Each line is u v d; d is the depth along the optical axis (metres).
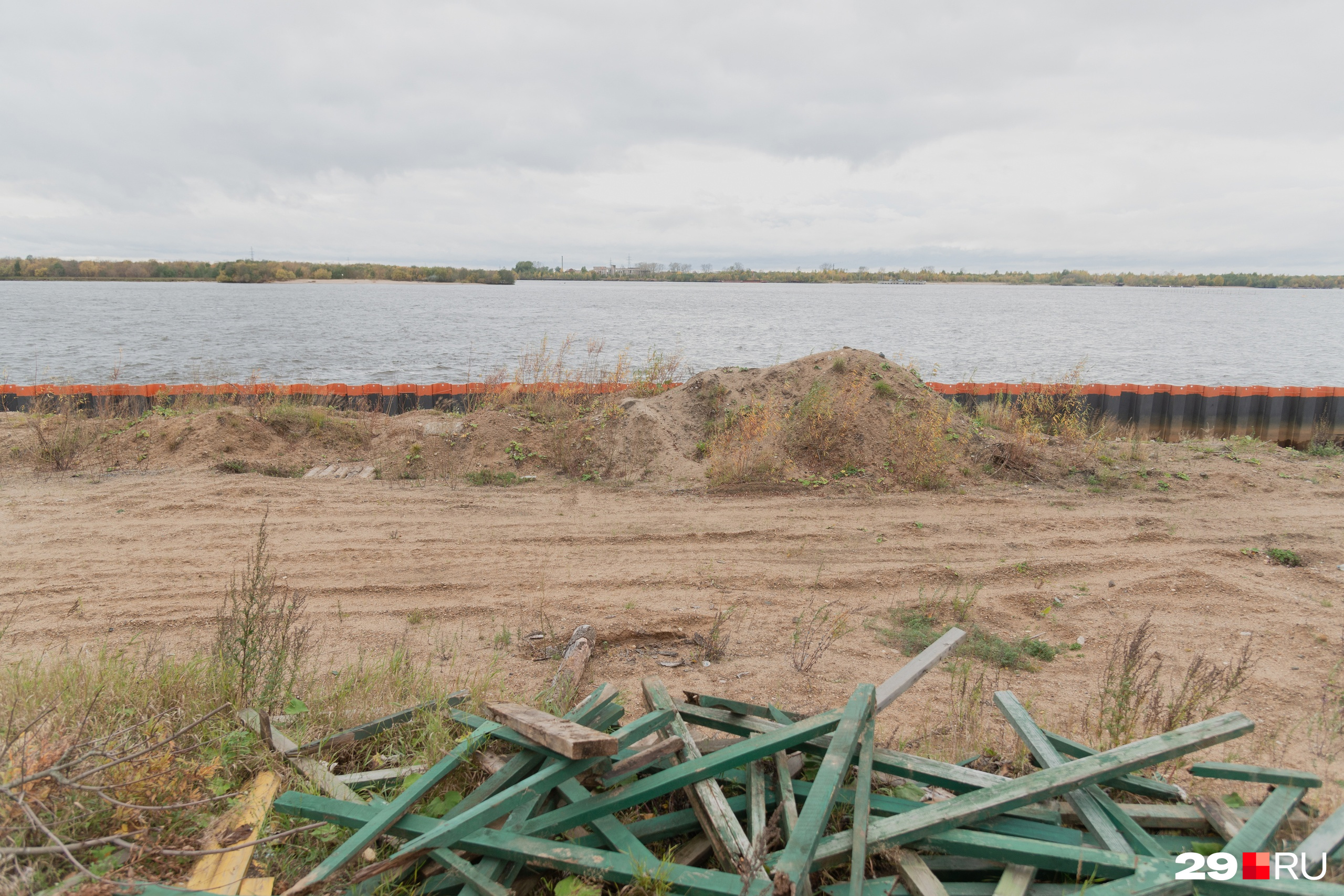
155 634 6.05
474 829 3.11
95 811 3.14
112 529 8.54
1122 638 6.37
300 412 12.57
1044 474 11.04
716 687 5.49
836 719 3.64
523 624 6.50
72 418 12.16
